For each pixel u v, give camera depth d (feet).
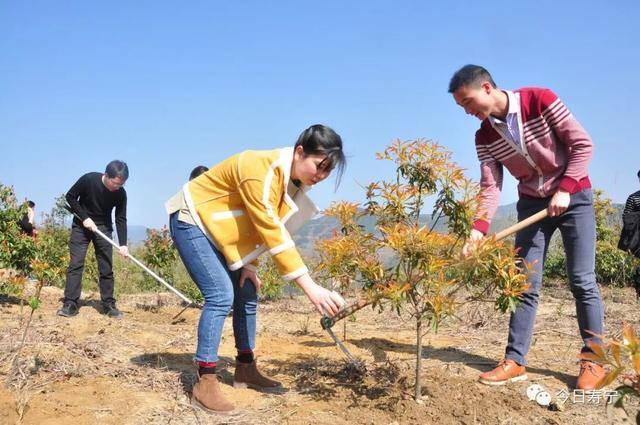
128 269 34.99
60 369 13.96
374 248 11.73
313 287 11.21
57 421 11.06
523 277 11.54
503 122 13.74
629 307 26.25
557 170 13.99
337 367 14.96
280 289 29.25
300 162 11.32
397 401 12.60
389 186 11.91
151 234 27.63
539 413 12.27
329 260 12.48
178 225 12.17
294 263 11.22
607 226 35.53
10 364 13.96
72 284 22.13
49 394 12.38
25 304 23.98
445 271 11.64
